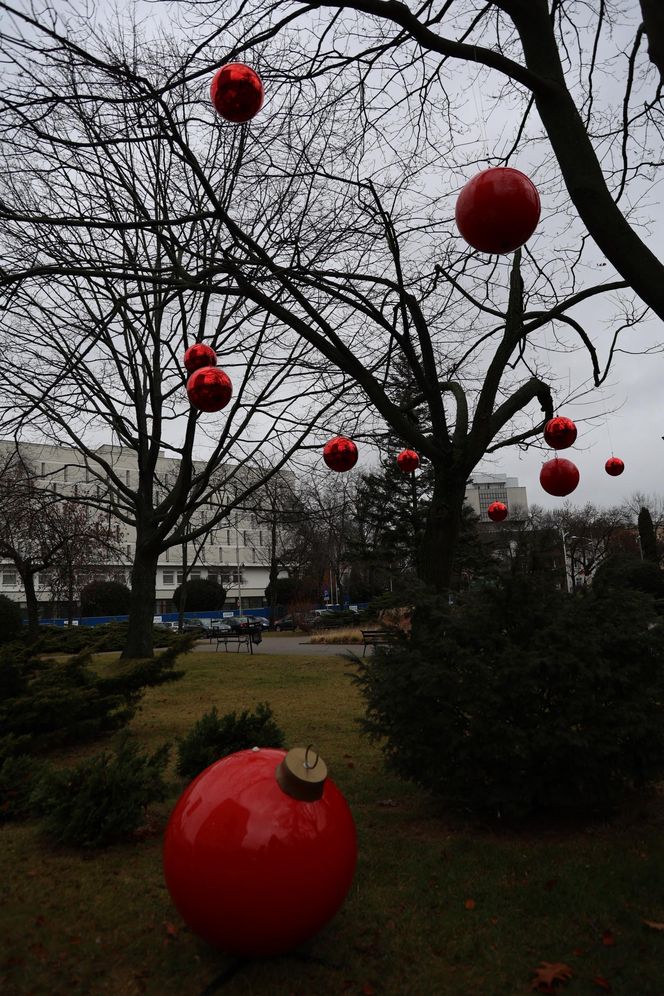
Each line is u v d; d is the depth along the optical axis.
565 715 4.67
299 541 46.06
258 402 15.11
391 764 5.13
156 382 16.91
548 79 4.48
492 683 4.68
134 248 13.52
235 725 6.12
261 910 2.82
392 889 3.97
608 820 5.04
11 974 3.16
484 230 3.21
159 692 12.09
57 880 4.20
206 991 2.97
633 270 4.21
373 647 5.55
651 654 4.78
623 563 5.19
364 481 32.25
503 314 7.08
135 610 17.16
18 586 55.88
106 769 5.01
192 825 2.98
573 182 4.34
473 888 3.95
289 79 6.00
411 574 5.53
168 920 3.65
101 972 3.16
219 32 5.33
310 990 3.00
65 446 18.53
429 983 3.03
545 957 3.23
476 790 4.86
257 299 5.95
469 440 6.46
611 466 7.89
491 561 5.56
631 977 3.03
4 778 5.39
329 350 6.12
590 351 7.36
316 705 10.35
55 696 7.18
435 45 4.55
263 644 31.14
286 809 2.94
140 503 17.56
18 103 5.46
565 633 4.69
